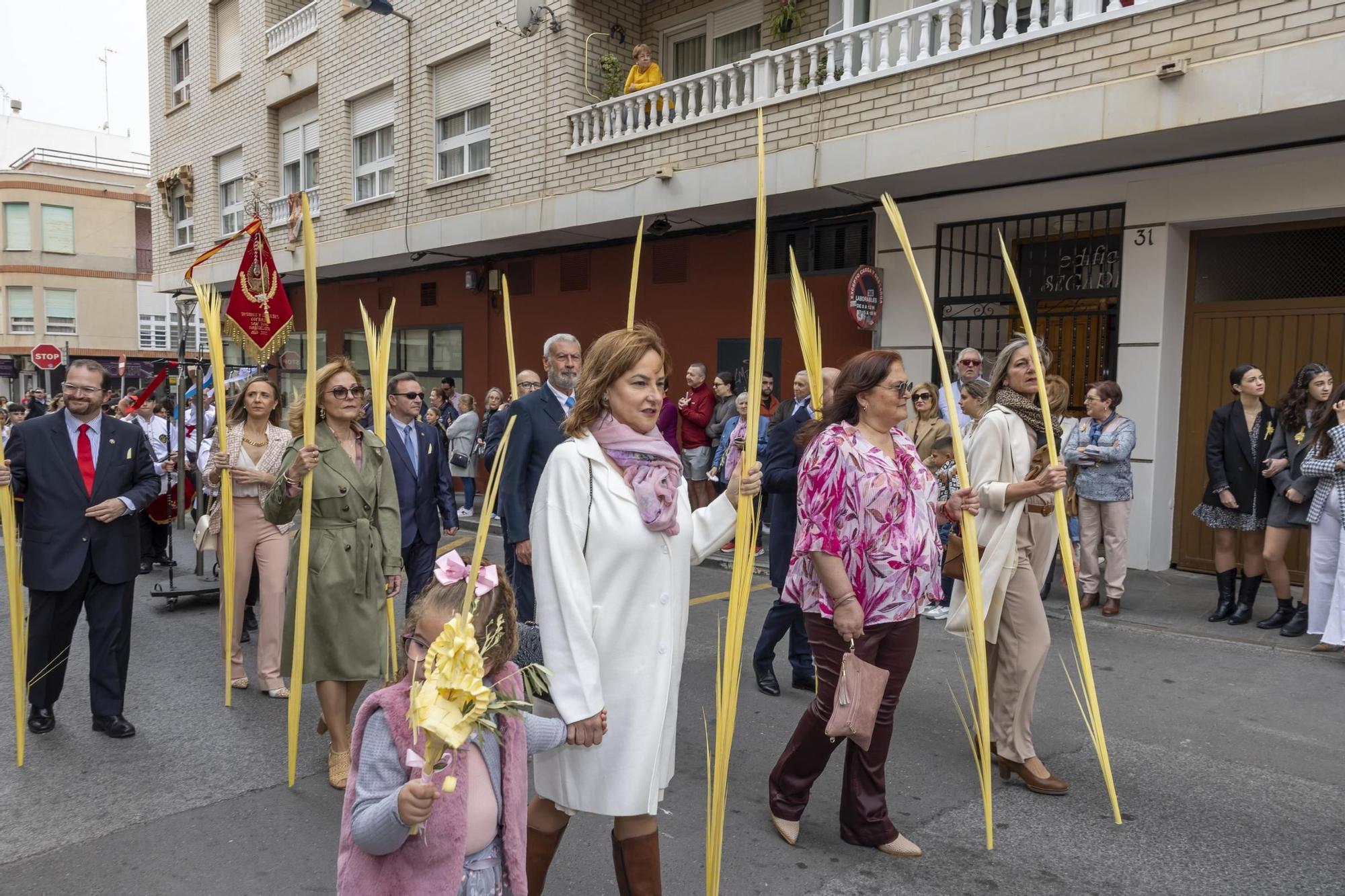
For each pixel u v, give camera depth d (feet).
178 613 23.82
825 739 11.07
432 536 18.95
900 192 30.19
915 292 30.94
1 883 10.46
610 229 38.09
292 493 12.95
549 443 14.75
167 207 66.95
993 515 12.33
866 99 28.63
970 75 26.27
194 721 15.84
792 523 16.52
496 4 40.63
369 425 20.34
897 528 10.42
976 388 19.93
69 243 125.29
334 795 12.89
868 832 11.14
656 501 7.98
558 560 7.80
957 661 18.93
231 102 58.90
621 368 8.15
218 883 10.53
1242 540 23.71
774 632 16.88
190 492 37.27
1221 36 21.70
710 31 39.11
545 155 39.04
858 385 10.62
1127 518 21.99
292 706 12.87
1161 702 16.35
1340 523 19.02
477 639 6.57
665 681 8.18
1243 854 11.09
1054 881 10.48
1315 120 21.39
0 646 20.47
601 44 39.45
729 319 36.83
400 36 45.73
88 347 126.93
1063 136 24.06
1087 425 22.72
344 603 13.07
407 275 51.83
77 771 13.64
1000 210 28.89
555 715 8.19
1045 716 15.71
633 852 8.21
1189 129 22.30
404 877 6.18
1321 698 16.51
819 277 33.60
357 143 49.98
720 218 35.65
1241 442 21.11
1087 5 24.00
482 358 47.44
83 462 14.74
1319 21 20.26
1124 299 26.66
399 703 6.33
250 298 18.22
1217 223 25.31
